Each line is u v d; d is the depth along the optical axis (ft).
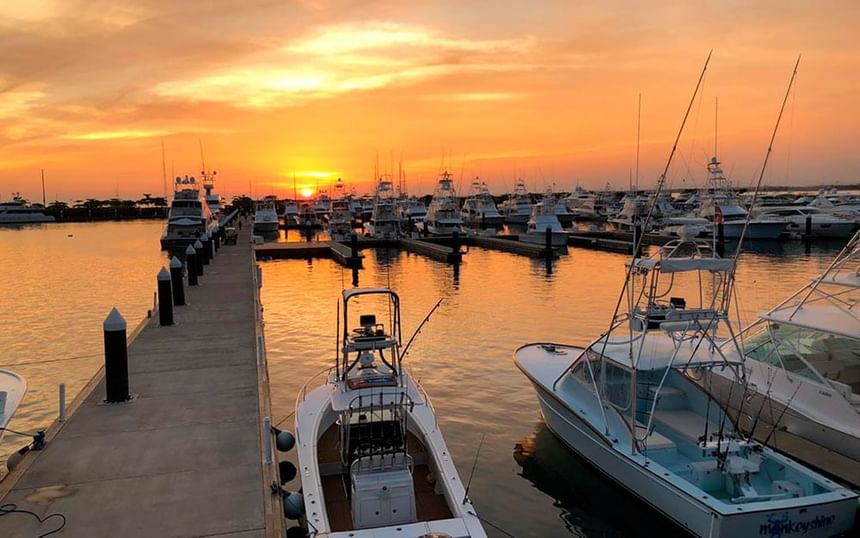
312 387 49.26
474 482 34.58
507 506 32.14
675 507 27.94
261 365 39.78
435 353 60.80
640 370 32.60
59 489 24.16
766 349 39.58
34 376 54.95
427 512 26.94
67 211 407.64
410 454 30.86
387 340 33.58
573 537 29.50
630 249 161.58
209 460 26.84
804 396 35.19
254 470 25.94
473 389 49.55
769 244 166.40
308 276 126.62
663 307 33.91
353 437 30.19
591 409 35.35
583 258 151.64
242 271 92.58
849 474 32.37
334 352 62.75
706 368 34.63
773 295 90.38
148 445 28.35
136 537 20.86
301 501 26.71
